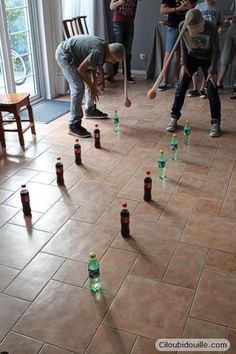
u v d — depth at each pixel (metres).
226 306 1.80
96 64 3.24
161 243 2.22
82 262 2.08
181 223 2.39
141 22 5.43
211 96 3.61
